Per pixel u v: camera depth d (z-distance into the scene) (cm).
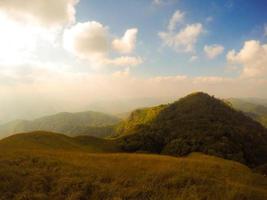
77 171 2108
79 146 5969
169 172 2086
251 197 1656
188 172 2141
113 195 1636
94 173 2064
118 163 2519
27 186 1752
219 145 11500
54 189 1741
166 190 1708
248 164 11050
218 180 1991
